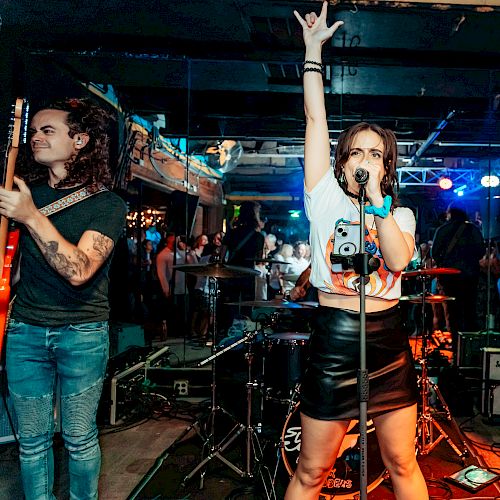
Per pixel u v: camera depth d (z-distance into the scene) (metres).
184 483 2.67
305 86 1.75
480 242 5.22
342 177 1.70
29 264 1.79
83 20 2.99
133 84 4.44
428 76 4.02
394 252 1.52
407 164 8.50
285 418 2.63
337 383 1.61
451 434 3.52
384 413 1.63
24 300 1.80
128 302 5.86
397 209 1.69
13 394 1.82
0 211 1.55
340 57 3.37
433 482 2.76
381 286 1.63
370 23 2.91
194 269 3.05
